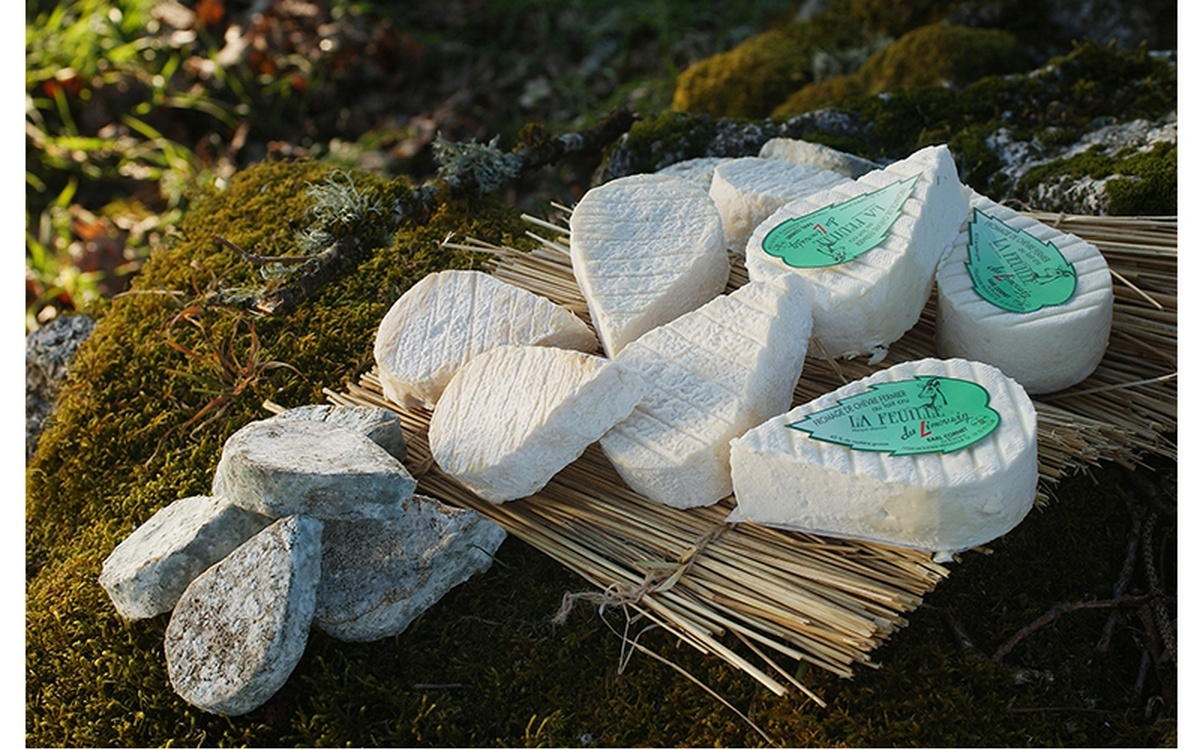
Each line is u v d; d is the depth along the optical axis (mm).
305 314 910
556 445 760
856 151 991
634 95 1352
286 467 725
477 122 1361
